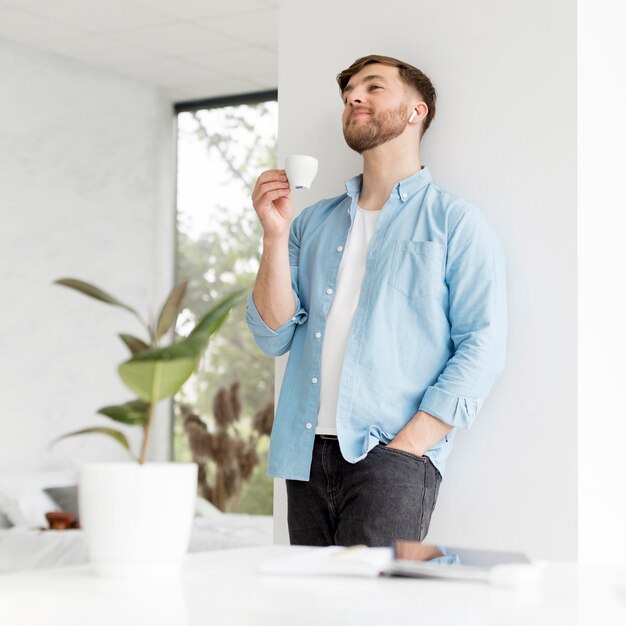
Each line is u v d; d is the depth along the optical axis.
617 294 2.64
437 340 2.37
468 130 2.63
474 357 2.30
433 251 2.38
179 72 6.20
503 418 2.54
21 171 5.79
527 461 2.50
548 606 1.12
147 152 6.50
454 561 1.33
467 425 2.31
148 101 6.49
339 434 2.33
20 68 5.78
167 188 6.66
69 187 6.04
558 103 2.51
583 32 2.52
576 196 2.47
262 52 5.77
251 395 6.28
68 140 6.04
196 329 1.27
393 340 2.38
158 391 1.27
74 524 4.95
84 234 6.12
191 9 5.15
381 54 2.79
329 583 1.25
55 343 5.92
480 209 2.61
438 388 2.30
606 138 2.62
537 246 2.52
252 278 6.41
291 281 2.60
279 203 2.50
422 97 2.58
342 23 2.86
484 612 1.08
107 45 5.77
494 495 2.54
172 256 6.68
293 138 2.94
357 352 2.38
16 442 5.68
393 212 2.47
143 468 1.27
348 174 2.83
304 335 2.56
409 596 1.17
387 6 2.79
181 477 1.29
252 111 6.51
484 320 2.34
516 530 2.51
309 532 2.44
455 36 2.67
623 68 2.74
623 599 1.17
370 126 2.49
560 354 2.47
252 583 1.25
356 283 2.48
